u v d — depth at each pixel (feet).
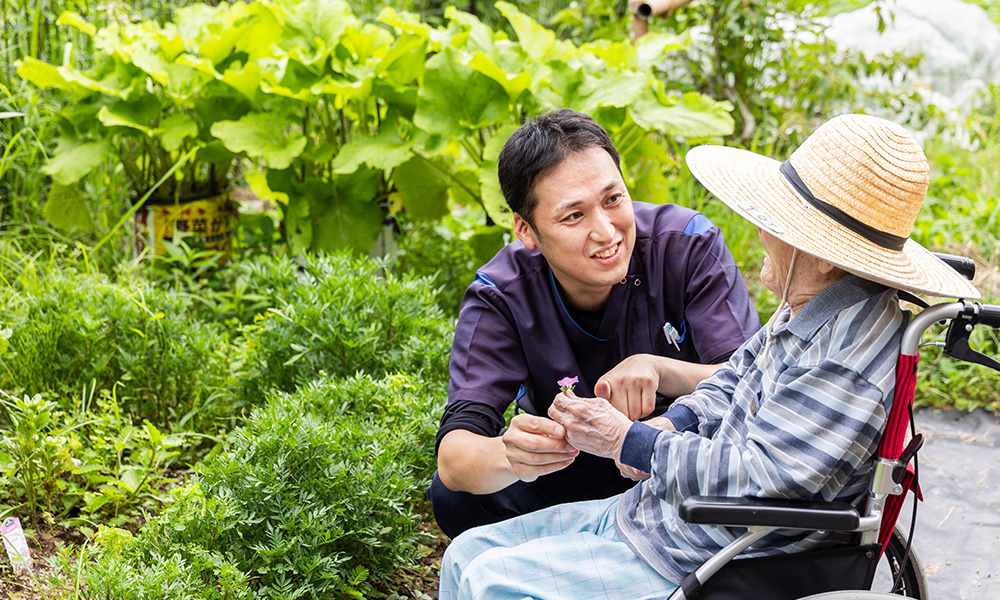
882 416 5.36
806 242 5.41
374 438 8.39
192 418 10.57
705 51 19.20
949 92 23.76
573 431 5.95
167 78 13.89
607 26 20.66
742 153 6.59
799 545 5.80
